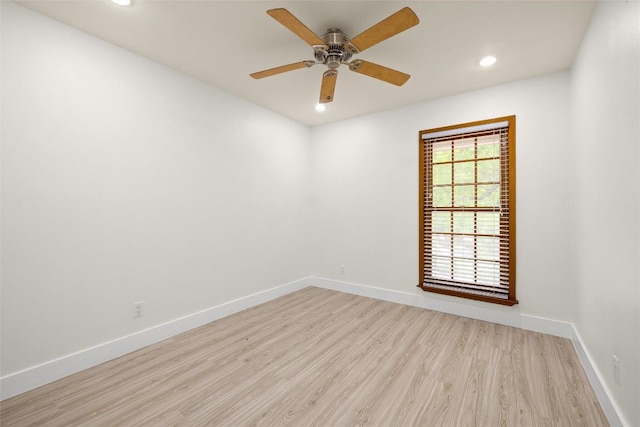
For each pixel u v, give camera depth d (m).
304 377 1.96
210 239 2.92
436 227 3.25
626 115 1.35
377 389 1.83
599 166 1.75
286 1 1.74
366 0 1.72
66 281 1.98
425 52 2.29
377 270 3.67
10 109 1.76
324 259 4.14
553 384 1.87
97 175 2.13
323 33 2.04
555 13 1.82
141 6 1.79
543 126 2.66
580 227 2.24
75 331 2.02
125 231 2.28
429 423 1.54
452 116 3.12
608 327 1.59
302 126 4.11
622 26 1.38
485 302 2.93
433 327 2.78
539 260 2.68
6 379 1.73
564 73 2.57
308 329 2.74
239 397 1.75
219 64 2.53
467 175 3.05
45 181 1.89
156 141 2.48
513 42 2.14
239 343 2.46
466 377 1.96
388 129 3.58
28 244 1.82
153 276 2.46
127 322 2.29
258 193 3.46
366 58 2.39
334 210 4.04
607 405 1.56
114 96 2.22
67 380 1.91
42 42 1.88
